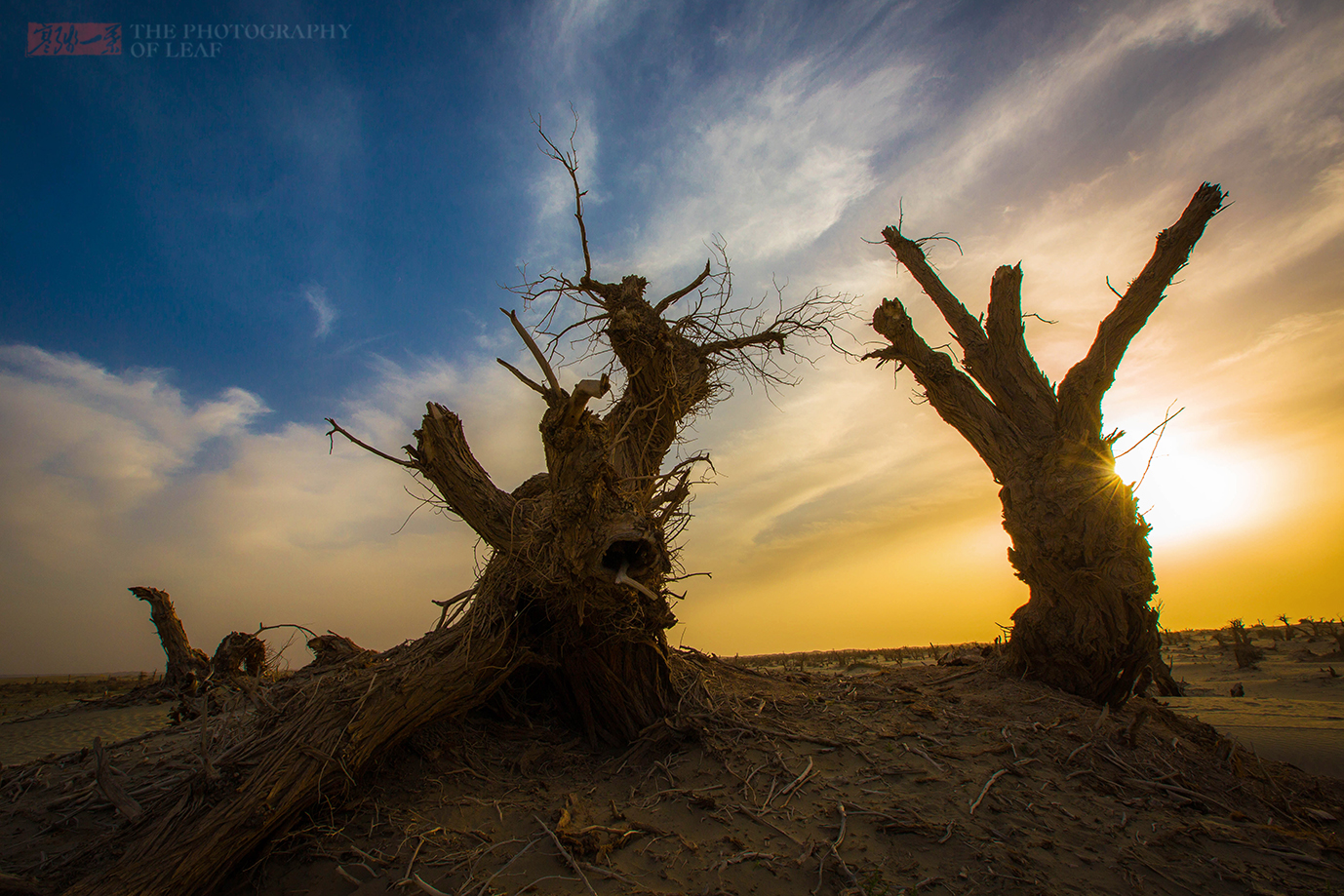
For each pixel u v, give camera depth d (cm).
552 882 248
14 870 282
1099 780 339
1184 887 250
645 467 462
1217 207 521
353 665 379
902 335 602
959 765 342
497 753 370
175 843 250
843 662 1664
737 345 517
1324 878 261
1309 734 591
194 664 1031
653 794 319
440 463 348
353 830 288
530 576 346
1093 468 496
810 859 260
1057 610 494
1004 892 239
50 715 887
